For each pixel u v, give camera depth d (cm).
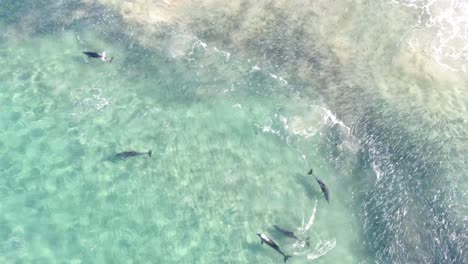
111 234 2038
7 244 1997
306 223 2072
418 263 2006
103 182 2161
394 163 2192
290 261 1986
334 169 2200
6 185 2147
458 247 2022
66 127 2303
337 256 2009
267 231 2050
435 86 2345
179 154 2231
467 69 2372
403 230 2062
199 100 2375
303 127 2295
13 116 2331
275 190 2145
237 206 2109
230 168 2197
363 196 2141
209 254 2011
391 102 2320
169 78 2441
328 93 2366
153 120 2325
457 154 2194
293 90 2389
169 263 1989
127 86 2425
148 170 2189
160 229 2059
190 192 2144
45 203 2106
